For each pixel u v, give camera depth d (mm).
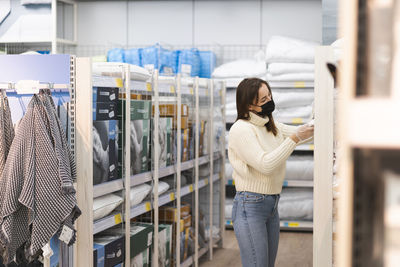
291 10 6316
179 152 3863
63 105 2639
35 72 2648
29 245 2438
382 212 646
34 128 2359
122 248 2986
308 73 5496
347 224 664
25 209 2436
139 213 3248
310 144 5625
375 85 662
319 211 2262
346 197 664
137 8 6664
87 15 6750
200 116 4492
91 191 2621
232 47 6465
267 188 2584
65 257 2660
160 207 3869
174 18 6590
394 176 639
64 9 6770
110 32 6719
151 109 3441
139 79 3338
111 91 2867
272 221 2705
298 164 5578
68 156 2477
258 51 6203
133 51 5941
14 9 5949
